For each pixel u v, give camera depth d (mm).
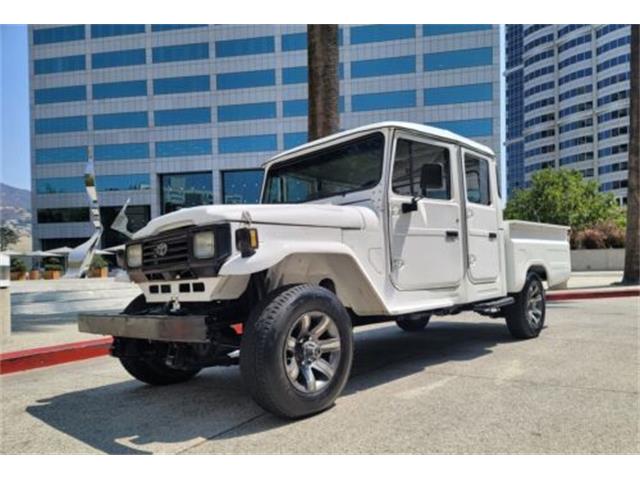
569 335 6758
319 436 3219
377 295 4129
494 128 43219
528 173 116500
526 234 6656
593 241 25688
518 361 5238
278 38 47750
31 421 3762
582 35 103250
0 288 6898
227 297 3766
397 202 4539
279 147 47781
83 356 6402
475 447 2990
